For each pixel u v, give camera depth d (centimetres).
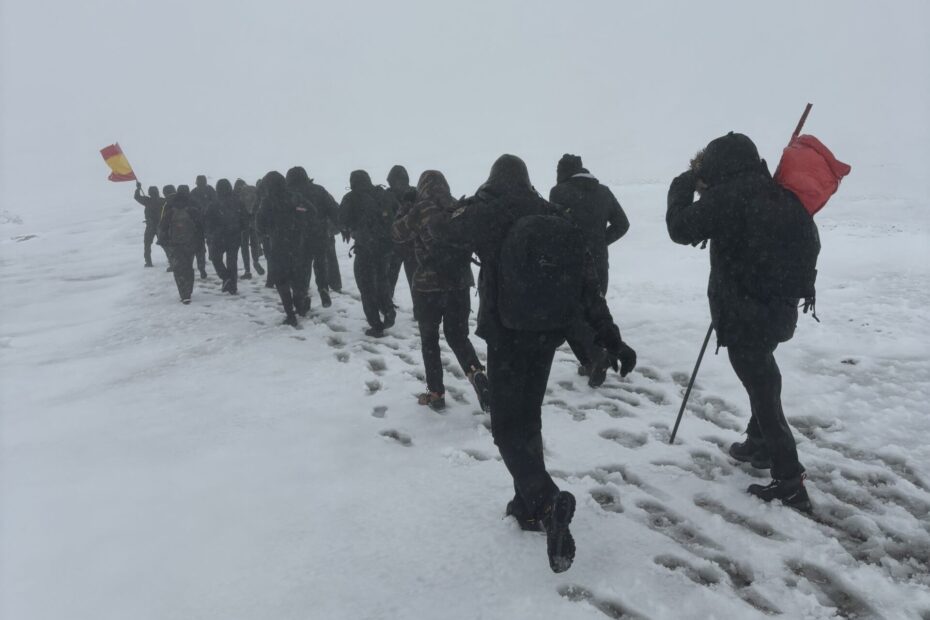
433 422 506
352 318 854
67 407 587
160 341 816
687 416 493
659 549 331
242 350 739
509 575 311
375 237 729
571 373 595
